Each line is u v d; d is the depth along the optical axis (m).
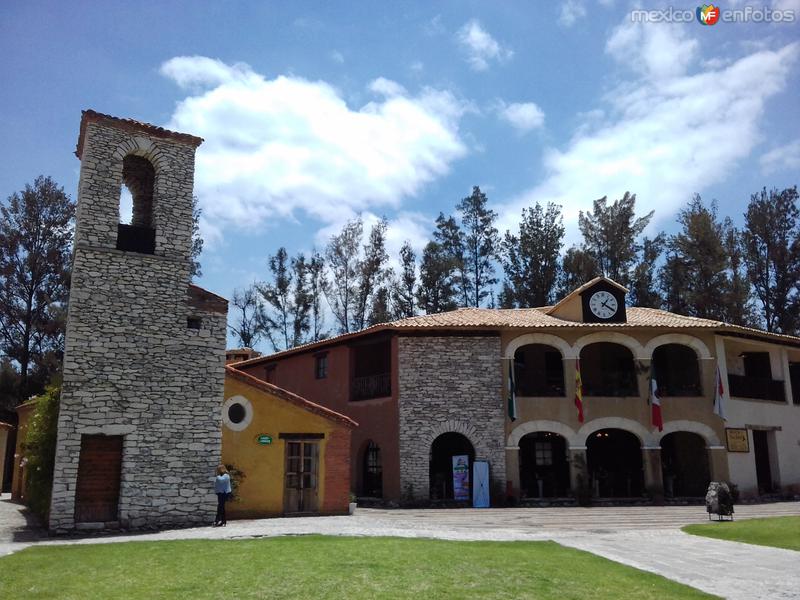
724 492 20.27
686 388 29.56
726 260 48.06
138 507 17.59
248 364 37.31
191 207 20.05
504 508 25.45
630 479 29.75
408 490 26.22
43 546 14.16
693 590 10.23
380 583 9.87
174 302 19.14
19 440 30.81
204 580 10.04
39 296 46.34
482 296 55.88
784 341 31.89
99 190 18.77
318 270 56.12
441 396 27.31
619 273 51.59
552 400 27.97
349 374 30.19
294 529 16.83
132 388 18.11
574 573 11.12
